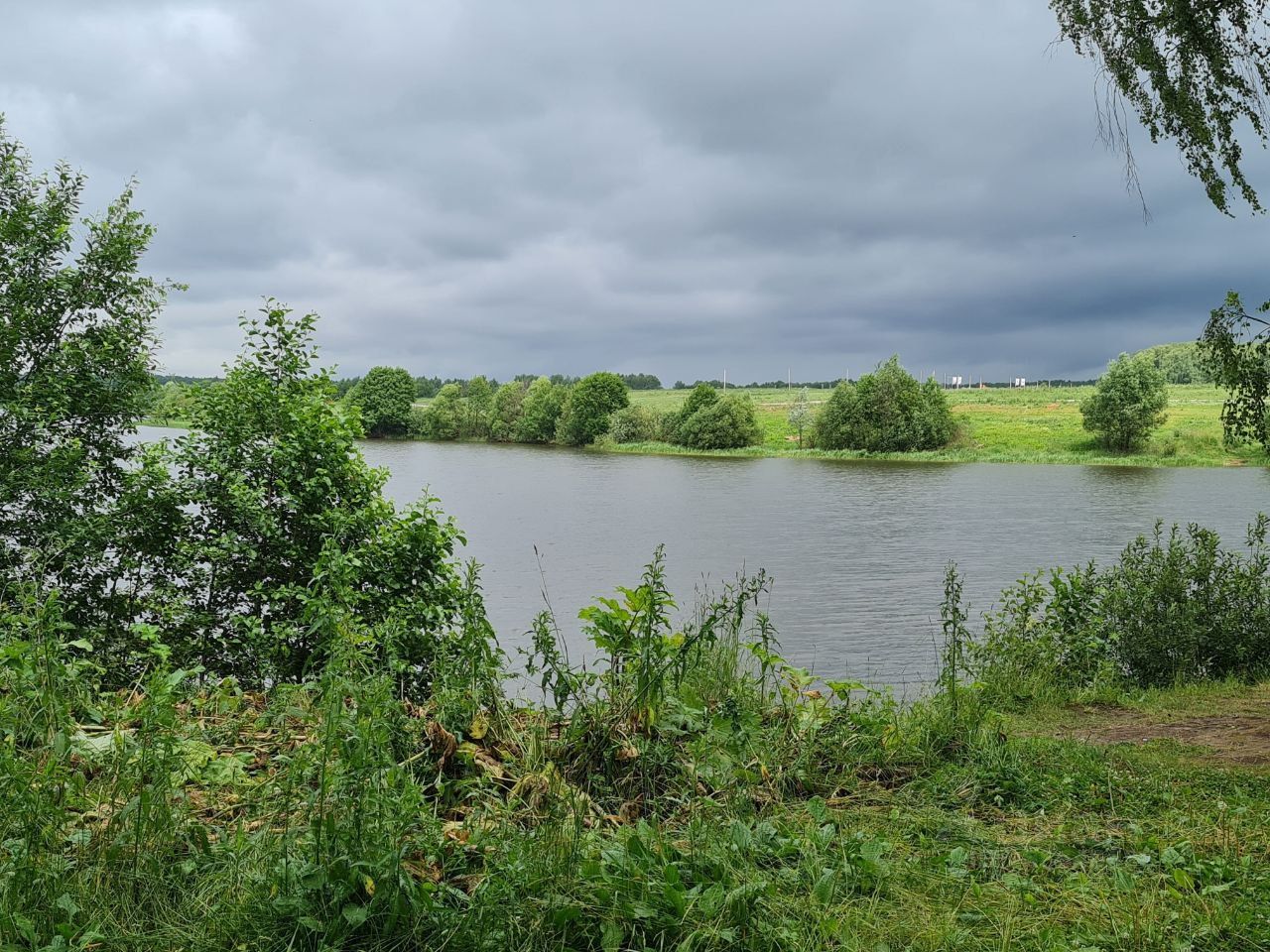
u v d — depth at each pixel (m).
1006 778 5.39
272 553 9.48
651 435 117.00
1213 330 11.31
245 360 10.10
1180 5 9.11
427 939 3.08
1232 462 80.81
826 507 48.91
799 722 5.62
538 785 4.21
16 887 3.00
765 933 3.26
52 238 9.81
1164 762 6.30
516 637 19.11
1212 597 11.39
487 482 65.25
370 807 3.31
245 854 3.44
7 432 9.45
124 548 9.44
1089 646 10.66
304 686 4.89
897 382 98.44
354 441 9.99
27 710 3.87
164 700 3.69
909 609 22.42
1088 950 3.30
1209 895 3.78
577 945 3.21
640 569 28.91
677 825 4.45
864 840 4.14
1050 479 66.56
